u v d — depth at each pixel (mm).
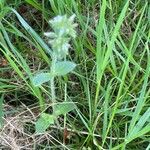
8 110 399
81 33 401
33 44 383
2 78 408
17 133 394
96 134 375
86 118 379
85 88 385
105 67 363
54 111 344
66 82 391
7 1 431
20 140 392
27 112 396
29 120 392
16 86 392
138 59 411
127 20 434
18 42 416
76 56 401
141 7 435
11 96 408
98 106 383
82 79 386
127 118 381
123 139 376
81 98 394
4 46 346
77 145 381
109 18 416
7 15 425
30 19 447
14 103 408
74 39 386
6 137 388
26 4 445
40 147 391
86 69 386
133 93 388
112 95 378
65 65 306
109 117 374
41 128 333
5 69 409
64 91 391
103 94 378
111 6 408
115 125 374
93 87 394
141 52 416
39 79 310
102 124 382
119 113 373
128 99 381
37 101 403
